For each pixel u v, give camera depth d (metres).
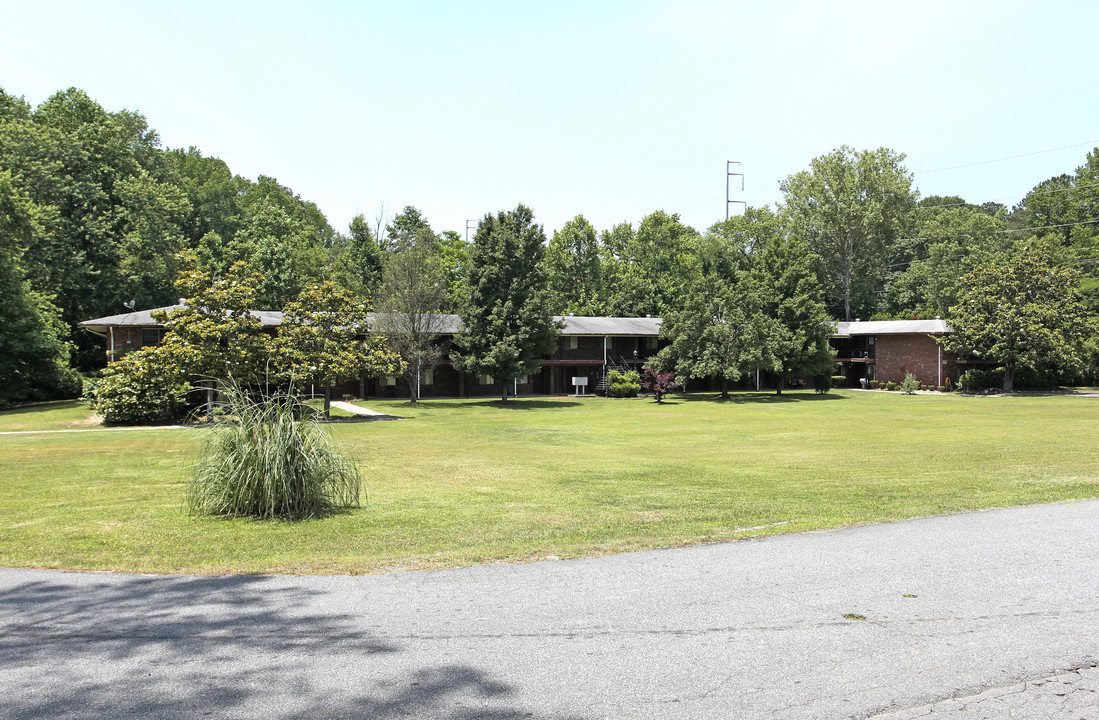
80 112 48.53
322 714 3.48
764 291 45.97
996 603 5.22
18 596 5.45
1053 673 4.02
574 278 70.50
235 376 26.66
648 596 5.42
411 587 5.69
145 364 26.59
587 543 7.26
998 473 12.80
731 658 4.21
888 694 3.75
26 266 39.56
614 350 53.09
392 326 38.28
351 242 67.25
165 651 4.30
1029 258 47.69
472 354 40.59
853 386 60.69
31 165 40.94
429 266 41.81
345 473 9.68
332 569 6.25
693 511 9.29
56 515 9.01
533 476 13.38
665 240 71.56
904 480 12.16
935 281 70.62
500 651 4.32
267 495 8.82
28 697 3.66
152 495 10.74
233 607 5.17
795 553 6.73
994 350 46.19
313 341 29.06
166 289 47.78
